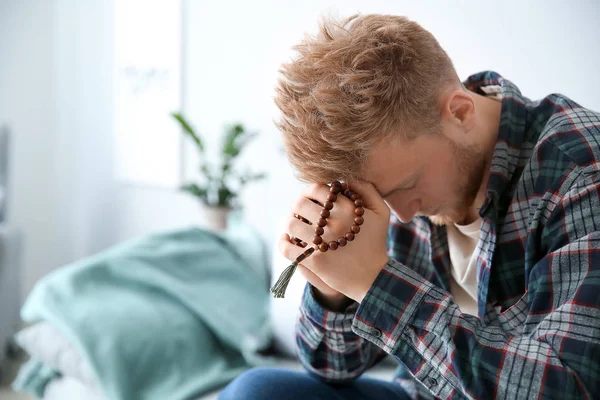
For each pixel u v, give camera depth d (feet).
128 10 10.11
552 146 2.84
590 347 2.35
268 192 8.82
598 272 2.45
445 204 3.00
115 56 10.32
